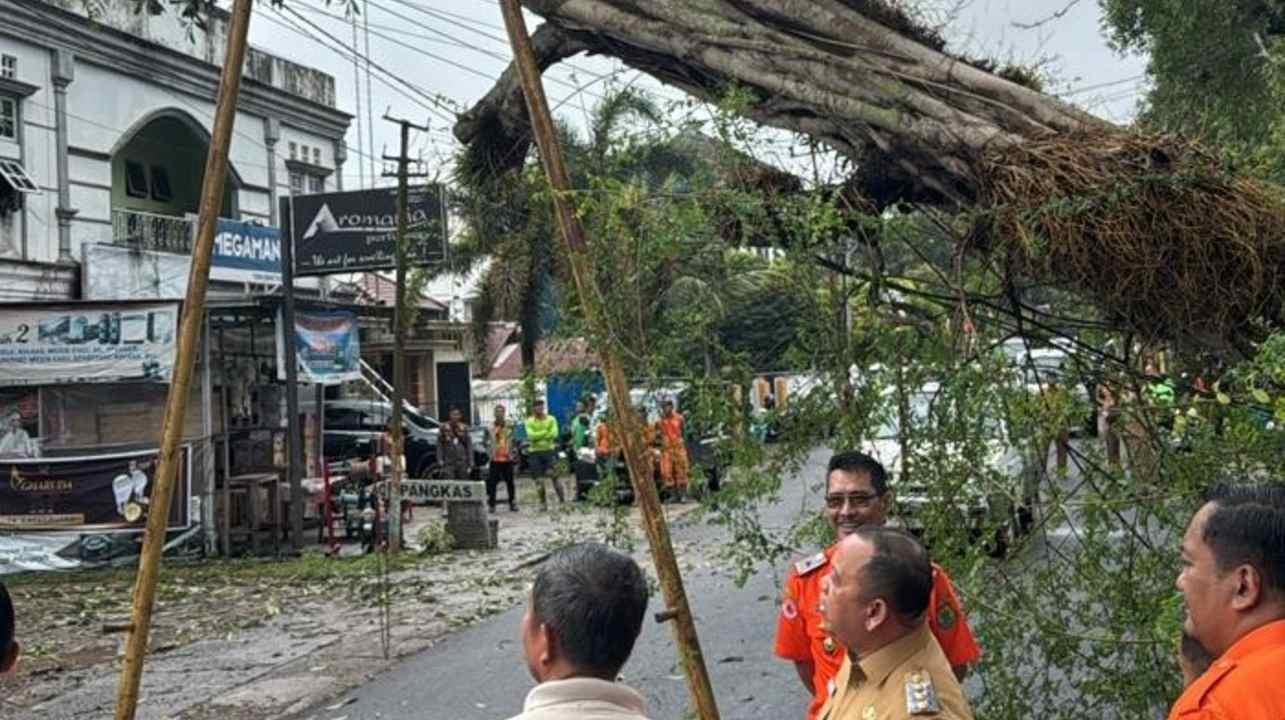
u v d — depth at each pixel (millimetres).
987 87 4656
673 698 7855
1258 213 4344
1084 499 4891
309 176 28703
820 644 4090
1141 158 4445
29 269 21141
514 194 6008
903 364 5059
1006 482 4918
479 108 5910
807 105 4816
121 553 15281
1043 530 4973
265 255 24406
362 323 21672
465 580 13414
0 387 15484
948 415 4961
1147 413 4906
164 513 4137
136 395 15539
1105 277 4441
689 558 11914
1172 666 4836
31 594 13711
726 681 8164
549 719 2404
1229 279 4344
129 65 23609
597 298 4191
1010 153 4516
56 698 8844
